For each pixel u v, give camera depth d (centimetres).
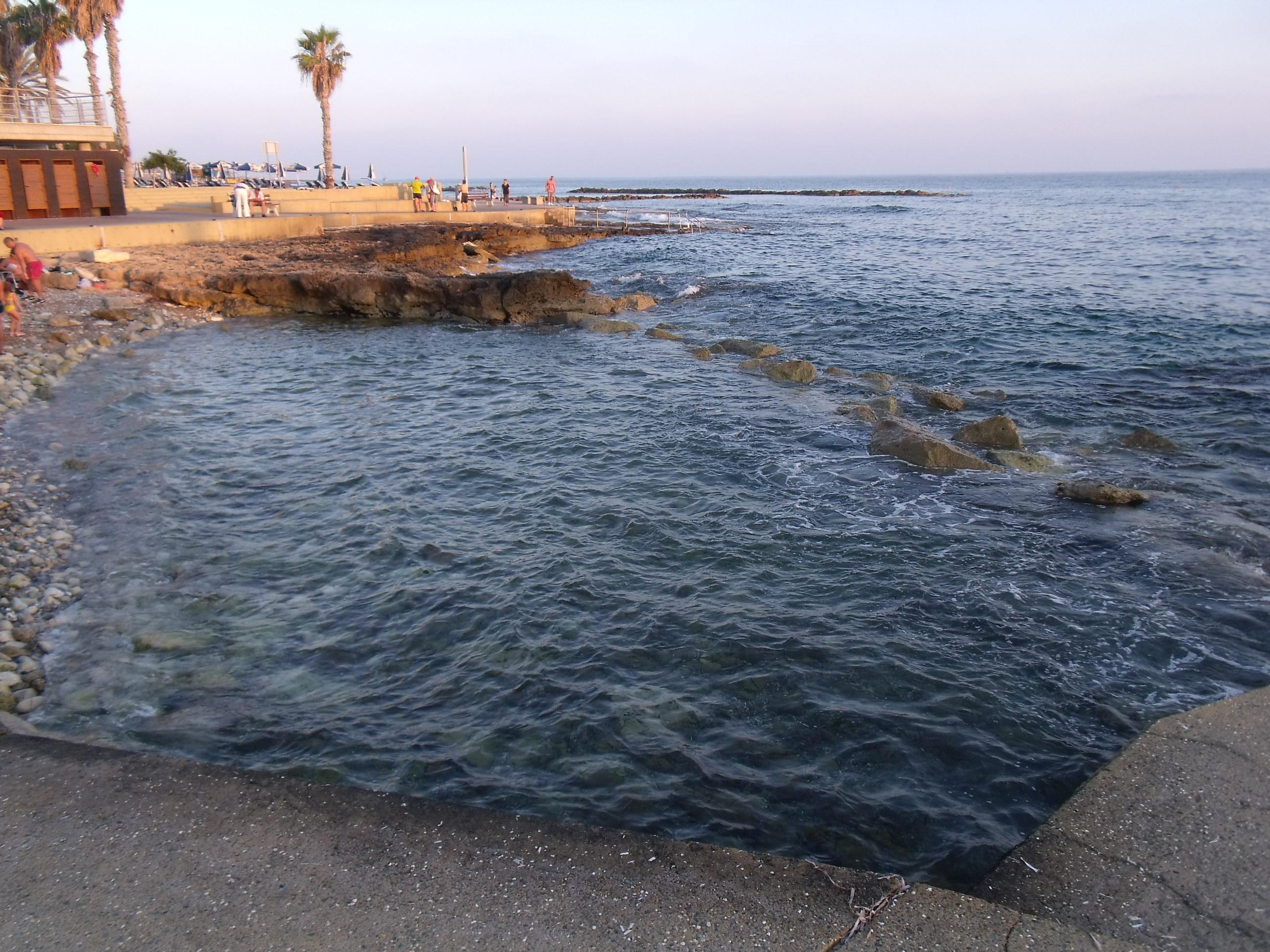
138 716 548
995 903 321
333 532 848
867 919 307
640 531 846
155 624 666
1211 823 376
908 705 555
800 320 2078
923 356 1689
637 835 356
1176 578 736
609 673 597
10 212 2998
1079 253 3653
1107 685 575
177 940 296
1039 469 1032
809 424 1225
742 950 292
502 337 1972
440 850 345
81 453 1077
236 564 776
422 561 783
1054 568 759
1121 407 1305
